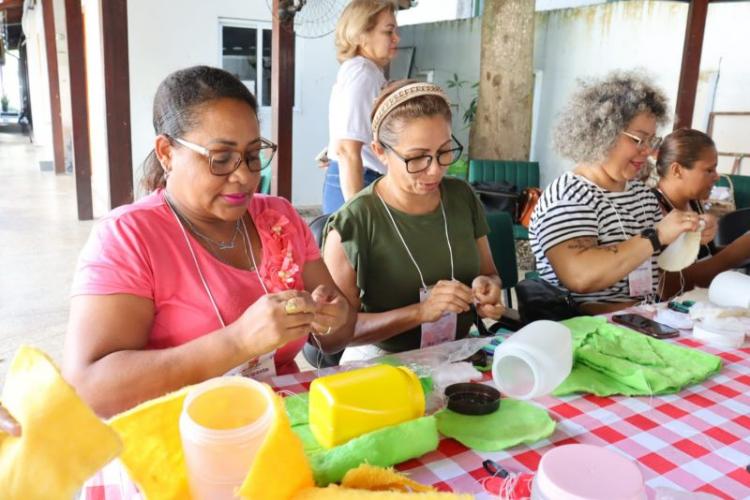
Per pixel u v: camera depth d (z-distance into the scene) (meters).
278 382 1.25
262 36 6.75
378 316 1.61
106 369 1.06
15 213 6.53
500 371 1.16
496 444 0.99
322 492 0.79
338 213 1.69
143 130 6.38
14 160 11.80
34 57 15.03
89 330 1.11
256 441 0.73
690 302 1.80
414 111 1.52
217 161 1.14
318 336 1.57
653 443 1.03
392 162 1.61
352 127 2.48
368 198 1.70
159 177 1.33
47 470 0.63
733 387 1.26
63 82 9.66
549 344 1.12
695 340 1.53
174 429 0.82
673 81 5.56
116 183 4.67
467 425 1.05
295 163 7.07
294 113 6.89
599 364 1.28
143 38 6.18
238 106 1.16
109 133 4.59
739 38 5.73
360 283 1.67
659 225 1.78
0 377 2.70
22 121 20.14
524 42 5.14
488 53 5.25
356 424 0.96
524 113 5.32
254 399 0.79
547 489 0.72
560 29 6.25
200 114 1.13
